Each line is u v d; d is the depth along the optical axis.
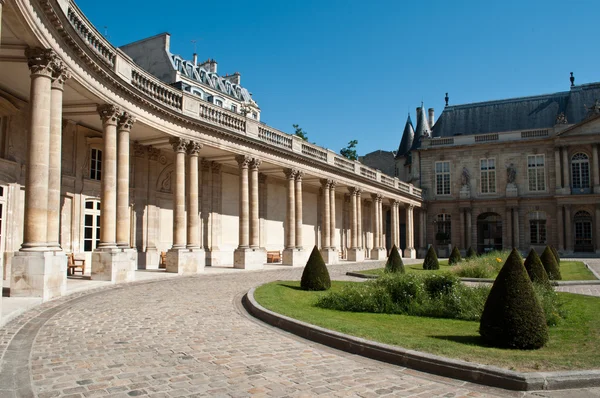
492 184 54.16
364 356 7.78
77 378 6.18
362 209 49.91
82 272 18.59
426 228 56.44
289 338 8.97
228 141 25.97
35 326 9.16
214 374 6.53
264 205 34.56
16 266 12.12
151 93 21.06
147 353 7.50
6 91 16.33
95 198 21.42
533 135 52.75
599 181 48.22
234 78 53.47
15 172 16.80
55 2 12.69
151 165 24.89
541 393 5.97
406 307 12.09
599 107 49.28
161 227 25.59
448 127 60.69
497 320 8.04
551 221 50.97
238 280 19.41
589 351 7.70
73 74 15.14
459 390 6.11
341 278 22.33
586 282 18.97
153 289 15.48
